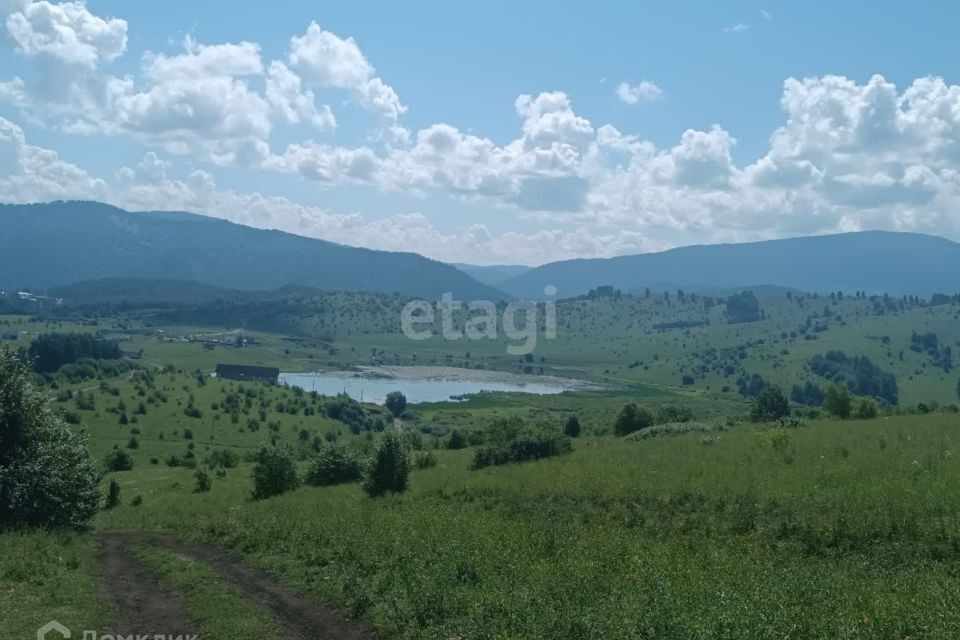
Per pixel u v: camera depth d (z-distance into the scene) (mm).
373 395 170000
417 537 20125
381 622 14383
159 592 18266
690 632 11461
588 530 20172
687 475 26422
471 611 13883
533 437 45656
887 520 17109
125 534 30797
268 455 45688
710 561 15930
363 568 17953
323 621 15141
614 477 27562
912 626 11188
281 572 19469
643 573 14992
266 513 29469
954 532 16078
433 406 153125
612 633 11969
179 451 109562
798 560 16062
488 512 25453
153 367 178875
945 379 185500
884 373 181125
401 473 35656
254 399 147375
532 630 12578
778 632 11188
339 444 48406
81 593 17312
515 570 16125
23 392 28875
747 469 26422
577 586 14305
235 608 15922
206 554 23734
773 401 66500
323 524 23844
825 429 39781
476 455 45125
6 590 17141
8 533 25375
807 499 19828
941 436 31500
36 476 28062
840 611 11914
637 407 67938
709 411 138250
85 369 154875
